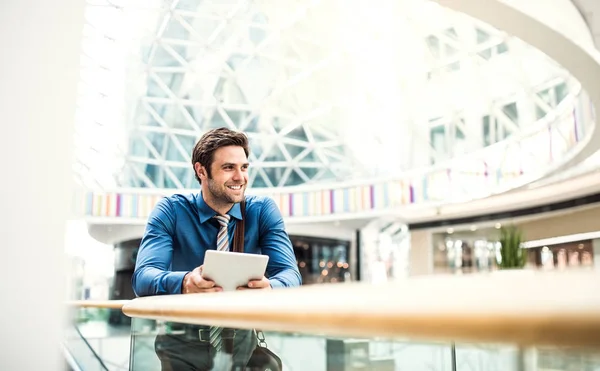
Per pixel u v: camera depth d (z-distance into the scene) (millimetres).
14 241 1949
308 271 26172
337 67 24078
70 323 3969
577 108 13531
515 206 20375
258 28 23281
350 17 20844
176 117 26531
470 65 20031
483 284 588
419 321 597
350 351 1632
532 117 19312
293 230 25031
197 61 24312
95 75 21391
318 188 24438
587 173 15883
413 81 22891
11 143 1996
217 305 1197
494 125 21375
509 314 489
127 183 27422
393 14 19641
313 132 27328
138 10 20109
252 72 25516
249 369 1783
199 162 3104
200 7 21422
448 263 23609
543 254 20750
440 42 20281
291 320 871
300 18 21781
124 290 24453
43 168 2029
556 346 477
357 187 23531
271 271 3184
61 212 2051
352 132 26703
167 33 22297
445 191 20656
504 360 1125
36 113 2035
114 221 23344
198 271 2639
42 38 2070
